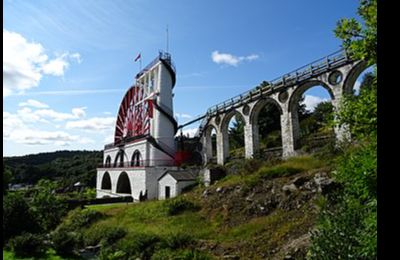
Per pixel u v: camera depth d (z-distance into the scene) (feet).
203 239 55.83
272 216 56.85
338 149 67.36
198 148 149.38
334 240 25.57
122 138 199.21
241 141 184.65
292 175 66.85
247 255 45.57
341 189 48.62
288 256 39.68
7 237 62.95
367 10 20.11
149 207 87.30
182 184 107.34
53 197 88.07
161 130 149.38
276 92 95.25
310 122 137.90
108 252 57.77
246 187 70.23
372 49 19.48
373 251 19.02
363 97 20.42
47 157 364.79
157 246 53.72
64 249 58.80
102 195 181.37
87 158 358.64
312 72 84.23
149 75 171.12
